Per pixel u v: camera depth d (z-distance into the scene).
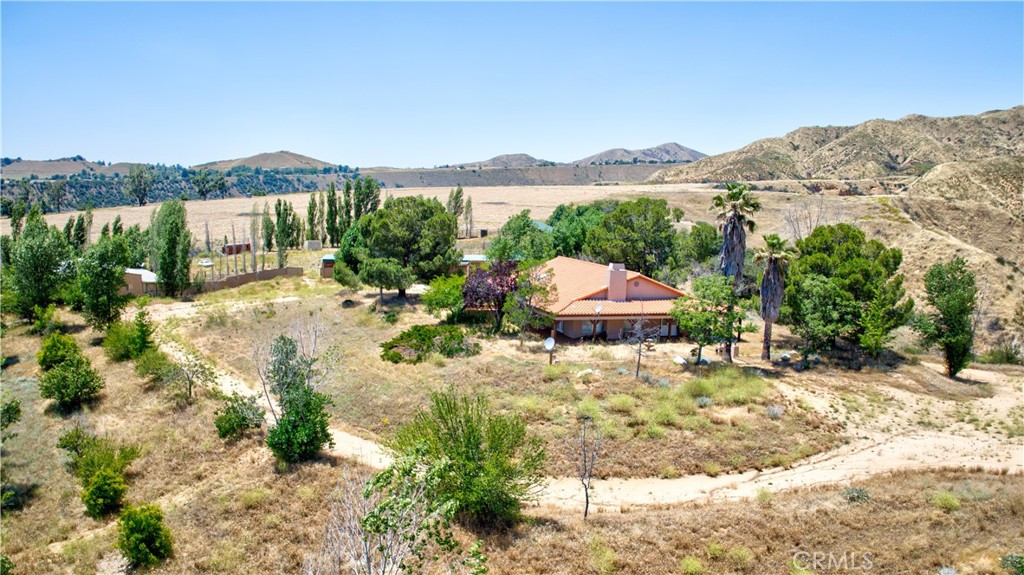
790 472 28.52
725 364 43.62
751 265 62.25
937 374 46.50
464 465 22.58
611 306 51.34
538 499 24.84
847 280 48.31
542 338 51.19
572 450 29.38
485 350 46.66
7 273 57.38
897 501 24.23
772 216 115.69
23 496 25.28
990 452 31.53
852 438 32.56
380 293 64.12
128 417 32.59
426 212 65.75
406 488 13.76
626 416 32.97
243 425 30.45
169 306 58.97
